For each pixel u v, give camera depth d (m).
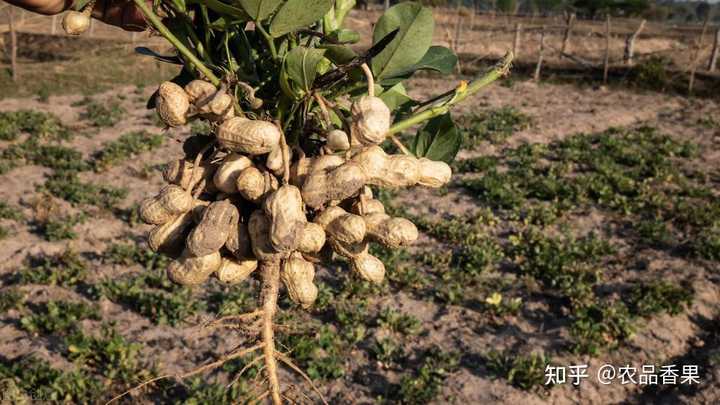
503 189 2.70
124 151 3.08
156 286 1.88
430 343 1.67
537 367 1.52
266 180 0.36
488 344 1.66
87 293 1.85
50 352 1.56
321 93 0.39
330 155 0.36
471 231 2.31
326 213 0.38
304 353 1.54
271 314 0.41
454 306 1.84
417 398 1.43
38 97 4.11
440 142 0.44
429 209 2.58
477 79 0.42
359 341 1.65
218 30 0.39
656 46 7.84
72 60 5.14
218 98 0.35
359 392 1.47
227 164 0.36
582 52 7.44
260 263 0.40
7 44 5.29
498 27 8.74
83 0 0.38
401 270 1.95
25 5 0.40
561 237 2.34
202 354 1.57
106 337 1.59
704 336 1.73
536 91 5.02
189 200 0.37
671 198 2.72
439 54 0.42
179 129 3.60
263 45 0.40
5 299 1.74
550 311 1.83
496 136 3.55
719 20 21.48
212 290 1.85
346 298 1.83
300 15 0.35
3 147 3.13
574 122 3.98
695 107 4.59
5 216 2.30
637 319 1.76
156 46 5.44
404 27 0.38
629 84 5.26
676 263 2.12
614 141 3.43
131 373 1.46
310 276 0.41
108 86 4.57
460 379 1.52
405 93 0.45
